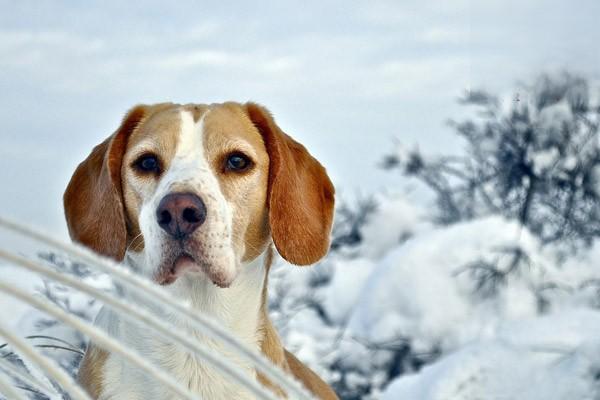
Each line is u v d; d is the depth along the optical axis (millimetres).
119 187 4695
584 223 12109
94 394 4527
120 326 4594
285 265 10602
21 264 1732
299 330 10258
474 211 12750
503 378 6578
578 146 12547
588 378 6355
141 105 4824
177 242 4285
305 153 5145
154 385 4453
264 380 4664
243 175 4617
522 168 12625
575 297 10148
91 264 1758
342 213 12461
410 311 9734
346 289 10812
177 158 4488
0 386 2053
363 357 9633
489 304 9727
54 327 6168
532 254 10102
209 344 4543
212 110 4750
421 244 10094
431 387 6676
